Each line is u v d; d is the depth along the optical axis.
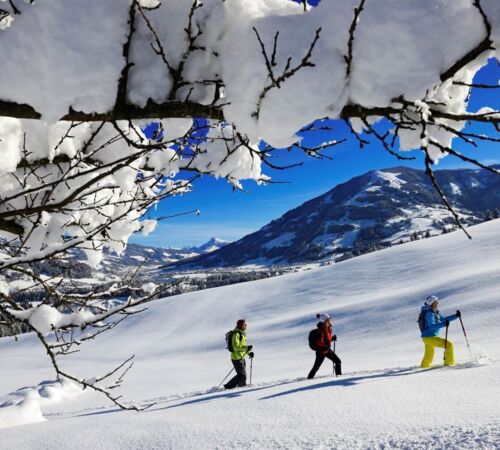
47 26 1.88
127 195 3.10
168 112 2.06
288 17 1.97
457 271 48.16
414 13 1.73
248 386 10.44
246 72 1.94
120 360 44.97
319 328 10.13
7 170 2.65
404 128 1.78
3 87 1.88
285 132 1.83
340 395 6.77
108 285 2.21
